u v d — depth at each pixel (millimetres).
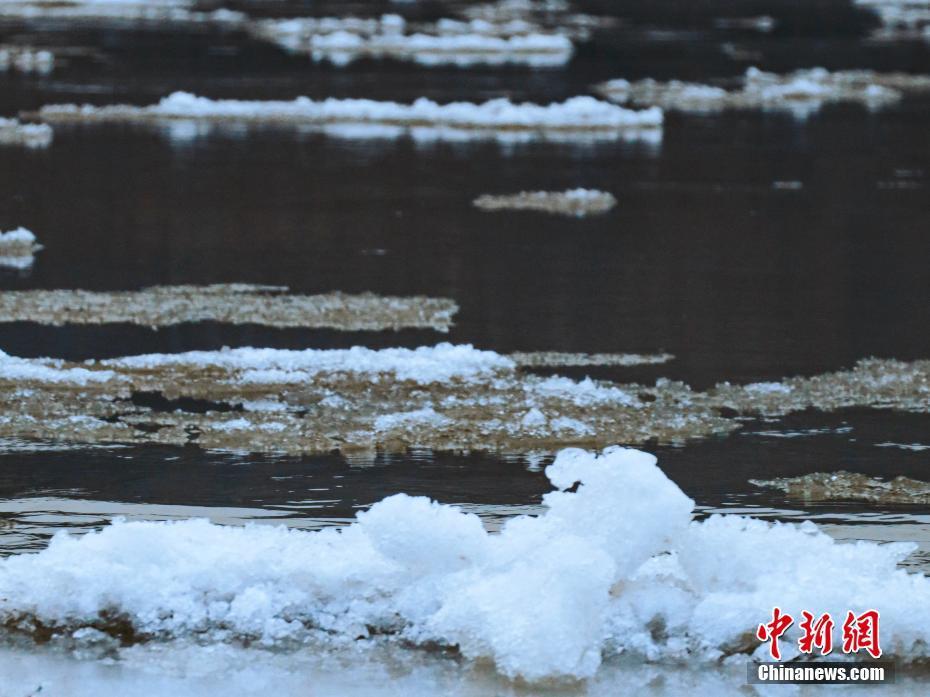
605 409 24812
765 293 34062
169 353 27922
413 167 51312
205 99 63156
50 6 105375
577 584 15312
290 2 116375
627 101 68500
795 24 106000
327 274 35375
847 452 22891
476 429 23703
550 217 43156
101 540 16891
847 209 44688
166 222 41500
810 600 15727
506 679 15312
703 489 21125
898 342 29672
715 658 15664
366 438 23219
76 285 33875
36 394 25078
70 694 14938
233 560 16734
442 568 16438
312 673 15414
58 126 58844
